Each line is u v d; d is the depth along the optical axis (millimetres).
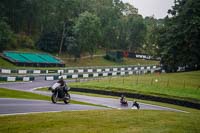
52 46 122000
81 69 98125
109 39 158500
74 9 139625
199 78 79375
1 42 102625
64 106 28953
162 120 19844
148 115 21281
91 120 18219
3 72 78312
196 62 91750
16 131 14766
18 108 23484
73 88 63781
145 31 171250
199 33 90562
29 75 81750
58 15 128500
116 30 161500
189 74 86438
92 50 126062
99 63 126750
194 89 64125
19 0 122625
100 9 158000
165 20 103812
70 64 114812
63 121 17406
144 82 69750
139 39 170500
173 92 60312
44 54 112938
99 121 18078
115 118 19328
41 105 27531
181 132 16734
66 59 119375
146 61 151875
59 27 127188
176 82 71188
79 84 68250
